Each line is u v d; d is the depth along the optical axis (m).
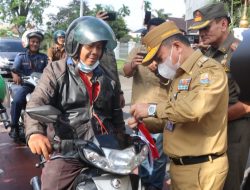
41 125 2.61
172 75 2.60
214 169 2.51
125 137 2.66
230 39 3.14
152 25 3.93
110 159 2.46
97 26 2.66
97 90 2.84
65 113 2.78
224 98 2.48
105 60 3.61
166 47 2.52
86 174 2.60
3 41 17.25
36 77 5.72
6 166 5.08
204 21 3.15
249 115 3.05
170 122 2.55
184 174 2.58
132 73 3.94
